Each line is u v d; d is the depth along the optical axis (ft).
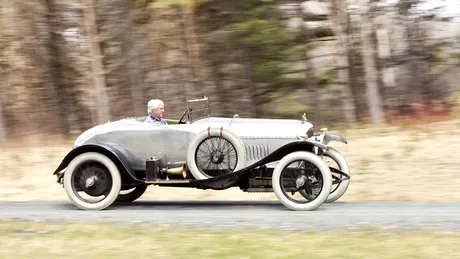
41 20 107.96
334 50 111.45
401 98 116.16
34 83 110.32
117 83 112.37
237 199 47.60
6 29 105.29
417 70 117.19
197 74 112.06
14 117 110.52
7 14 105.19
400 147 66.90
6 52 106.63
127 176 39.83
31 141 100.01
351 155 64.85
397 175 54.34
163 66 112.27
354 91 111.96
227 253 27.37
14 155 76.48
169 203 44.04
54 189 54.95
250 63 112.37
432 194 46.93
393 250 27.30
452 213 36.76
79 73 111.75
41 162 71.15
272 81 113.19
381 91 114.83
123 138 40.57
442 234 30.35
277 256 26.63
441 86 117.08
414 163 58.49
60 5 108.06
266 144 39.01
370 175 55.26
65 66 111.65
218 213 38.14
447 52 116.06
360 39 108.99
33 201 47.03
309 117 112.68
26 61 108.47
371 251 27.17
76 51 111.65
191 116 40.91
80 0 104.53
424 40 116.06
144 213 38.52
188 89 112.47
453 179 51.52
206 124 39.99
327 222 33.91
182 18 107.55
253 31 108.06
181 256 27.14
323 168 37.14
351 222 33.76
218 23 109.81
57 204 43.83
